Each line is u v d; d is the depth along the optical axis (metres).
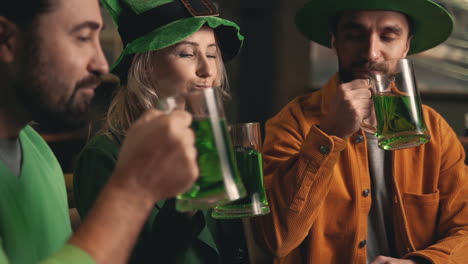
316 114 1.82
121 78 1.53
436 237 1.82
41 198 0.83
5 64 0.72
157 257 1.23
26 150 0.85
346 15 1.76
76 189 1.34
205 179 0.84
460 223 1.77
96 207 0.65
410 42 2.03
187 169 0.66
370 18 1.72
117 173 0.66
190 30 1.40
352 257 1.69
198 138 0.83
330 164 1.55
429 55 5.29
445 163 1.85
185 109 0.83
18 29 0.71
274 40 5.50
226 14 5.45
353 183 1.72
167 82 1.45
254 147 1.28
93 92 0.78
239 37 1.59
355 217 1.70
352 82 1.51
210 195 0.84
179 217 1.21
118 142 1.39
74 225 1.43
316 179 1.56
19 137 0.85
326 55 5.50
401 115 1.38
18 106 0.75
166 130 0.66
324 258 1.70
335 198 1.71
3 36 0.71
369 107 1.50
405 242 1.73
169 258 1.22
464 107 5.34
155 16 1.43
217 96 0.85
